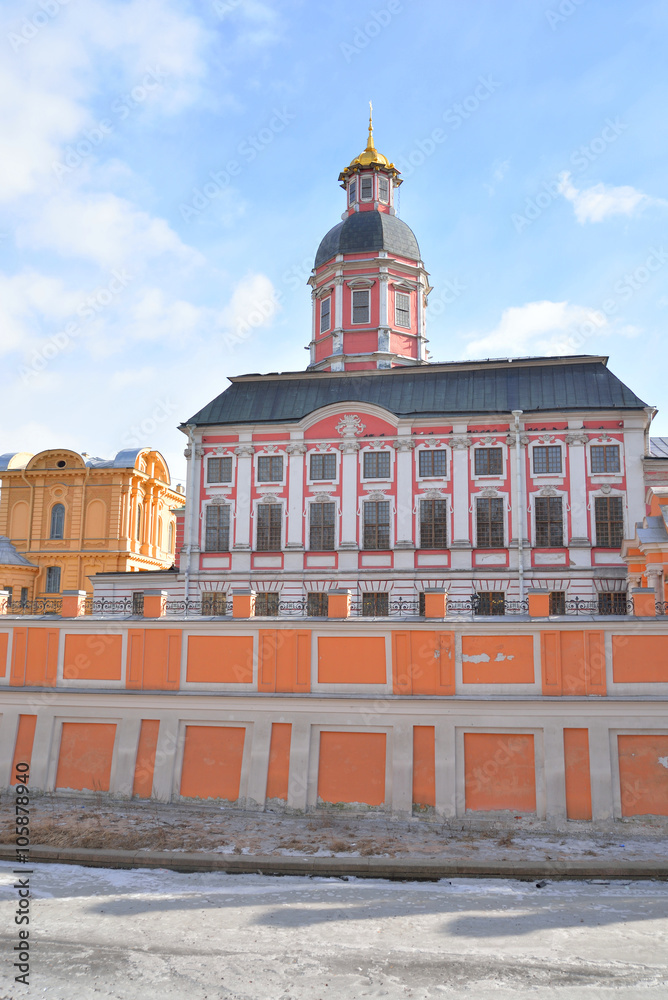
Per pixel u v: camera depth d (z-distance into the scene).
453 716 21.48
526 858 18.03
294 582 41.22
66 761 23.42
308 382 45.31
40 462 60.06
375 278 49.91
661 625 21.09
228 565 42.41
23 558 57.44
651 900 15.62
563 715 21.02
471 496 40.53
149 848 18.41
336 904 15.27
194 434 43.75
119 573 43.47
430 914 14.72
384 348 49.16
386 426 41.91
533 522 39.97
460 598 39.59
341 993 11.53
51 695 23.77
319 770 21.86
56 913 14.71
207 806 22.12
